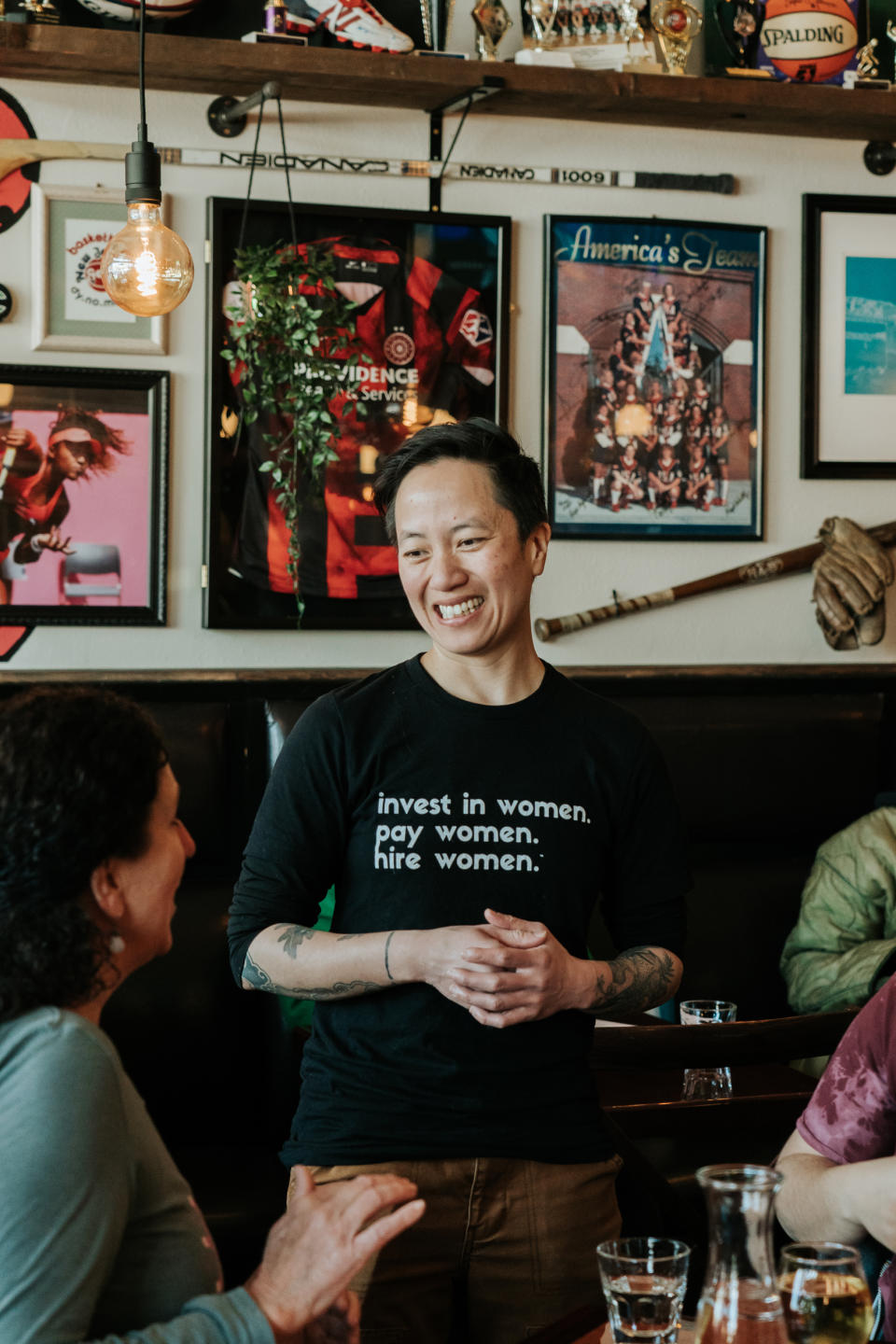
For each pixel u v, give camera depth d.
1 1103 0.98
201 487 3.24
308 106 3.25
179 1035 2.85
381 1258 1.54
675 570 3.53
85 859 1.03
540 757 1.69
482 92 3.15
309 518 3.29
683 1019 2.42
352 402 3.29
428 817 1.65
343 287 3.28
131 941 1.10
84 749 1.04
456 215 3.33
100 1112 0.98
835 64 3.42
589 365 3.45
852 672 3.57
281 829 1.69
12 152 3.08
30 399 3.13
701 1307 1.03
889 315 3.59
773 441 3.59
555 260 3.41
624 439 3.47
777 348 3.58
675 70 3.32
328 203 3.27
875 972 2.91
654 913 1.77
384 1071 1.59
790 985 3.13
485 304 3.37
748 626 3.57
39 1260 0.94
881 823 3.18
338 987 1.59
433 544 1.67
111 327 3.17
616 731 1.74
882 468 3.60
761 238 3.53
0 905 1.01
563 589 3.46
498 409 3.38
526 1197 1.58
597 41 3.29
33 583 3.14
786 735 3.40
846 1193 1.33
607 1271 1.14
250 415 3.16
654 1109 2.19
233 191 3.22
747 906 3.28
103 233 3.15
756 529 3.56
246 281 3.14
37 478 3.14
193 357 3.22
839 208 3.57
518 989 1.54
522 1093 1.59
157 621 3.20
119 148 3.14
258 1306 1.03
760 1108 2.24
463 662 1.71
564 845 1.67
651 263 3.47
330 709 1.70
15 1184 0.94
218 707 3.13
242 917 1.69
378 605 3.34
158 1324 1.01
